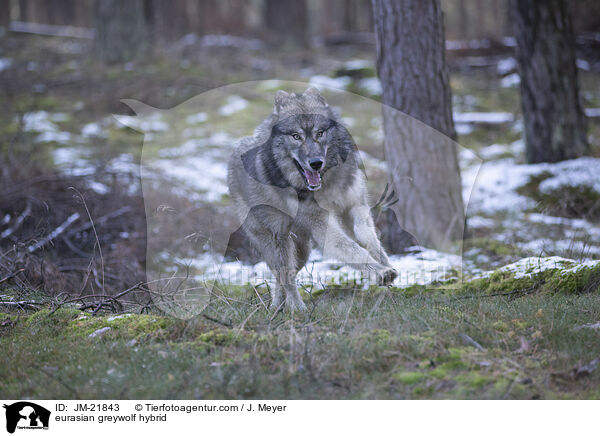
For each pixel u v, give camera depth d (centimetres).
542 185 1191
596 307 564
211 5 3666
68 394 435
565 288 649
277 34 2938
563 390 413
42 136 1486
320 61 2581
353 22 3975
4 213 1025
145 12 2702
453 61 2598
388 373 439
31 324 614
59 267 888
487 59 2639
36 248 901
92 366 479
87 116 1703
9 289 751
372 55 2800
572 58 1278
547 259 702
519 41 1313
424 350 461
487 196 1205
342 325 530
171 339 540
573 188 1158
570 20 1280
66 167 1259
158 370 462
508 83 2312
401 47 906
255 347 475
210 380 436
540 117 1297
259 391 425
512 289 671
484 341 485
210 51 2575
